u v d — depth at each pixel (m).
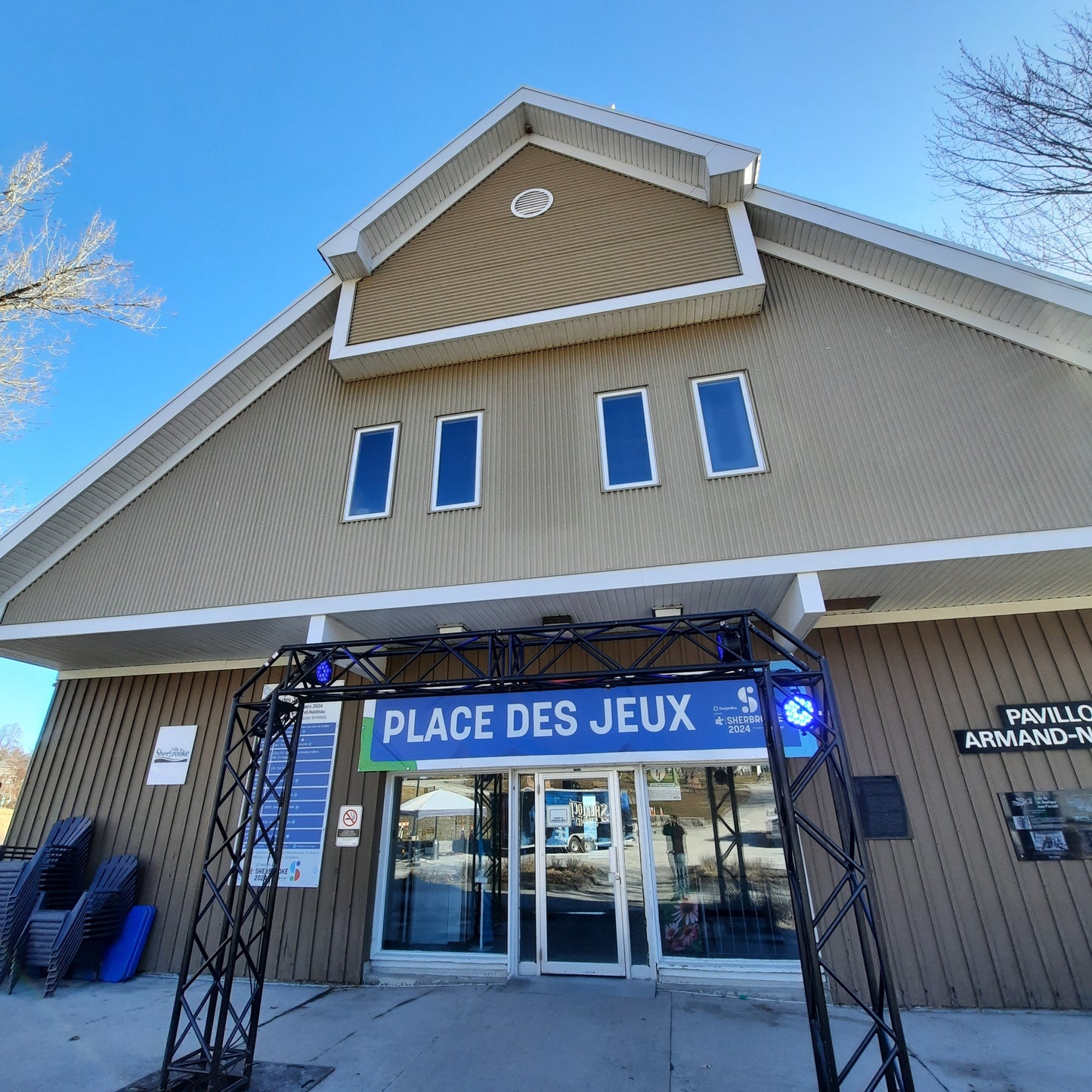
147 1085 5.20
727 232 8.36
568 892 7.96
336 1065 5.48
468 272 9.16
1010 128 8.52
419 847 8.54
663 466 7.63
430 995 7.24
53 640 8.88
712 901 7.58
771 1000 6.86
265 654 9.53
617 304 8.23
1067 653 7.55
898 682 7.80
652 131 8.83
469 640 6.50
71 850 8.85
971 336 7.42
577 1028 6.14
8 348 9.59
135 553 8.86
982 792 7.24
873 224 7.71
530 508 7.79
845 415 7.42
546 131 9.93
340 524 8.35
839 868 7.30
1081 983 6.48
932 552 6.60
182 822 9.11
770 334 8.11
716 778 8.02
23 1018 6.75
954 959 6.75
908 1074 4.02
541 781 8.45
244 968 8.27
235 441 9.35
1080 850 6.88
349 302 9.36
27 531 8.75
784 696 5.64
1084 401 6.79
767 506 7.17
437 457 8.47
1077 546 6.33
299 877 8.46
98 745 9.87
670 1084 5.03
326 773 8.88
